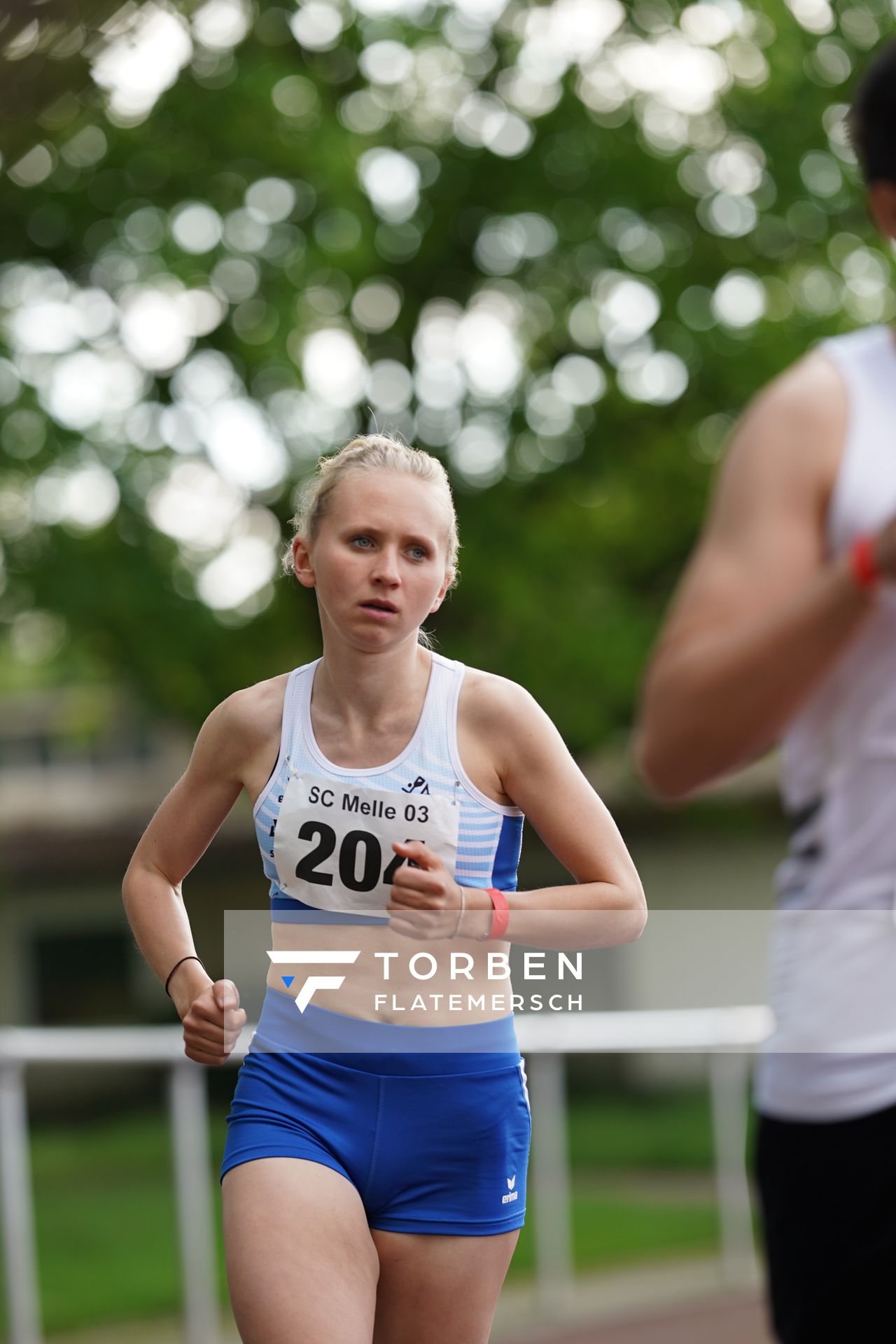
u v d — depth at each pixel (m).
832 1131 6.69
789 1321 7.03
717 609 6.58
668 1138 48.19
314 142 45.53
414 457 7.13
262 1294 6.74
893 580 5.94
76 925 77.44
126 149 44.38
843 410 6.75
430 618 48.31
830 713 6.64
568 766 7.15
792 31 49.03
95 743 87.69
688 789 6.70
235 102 43.84
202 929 61.09
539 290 51.28
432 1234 7.24
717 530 6.83
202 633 45.31
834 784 6.66
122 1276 29.53
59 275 46.56
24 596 45.12
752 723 6.32
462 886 6.89
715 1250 28.48
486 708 7.13
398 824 7.05
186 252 45.94
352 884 7.09
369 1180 7.18
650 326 50.53
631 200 49.91
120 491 45.91
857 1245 6.71
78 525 46.12
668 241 50.81
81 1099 66.81
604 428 50.72
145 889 7.55
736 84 49.66
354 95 49.59
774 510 6.68
